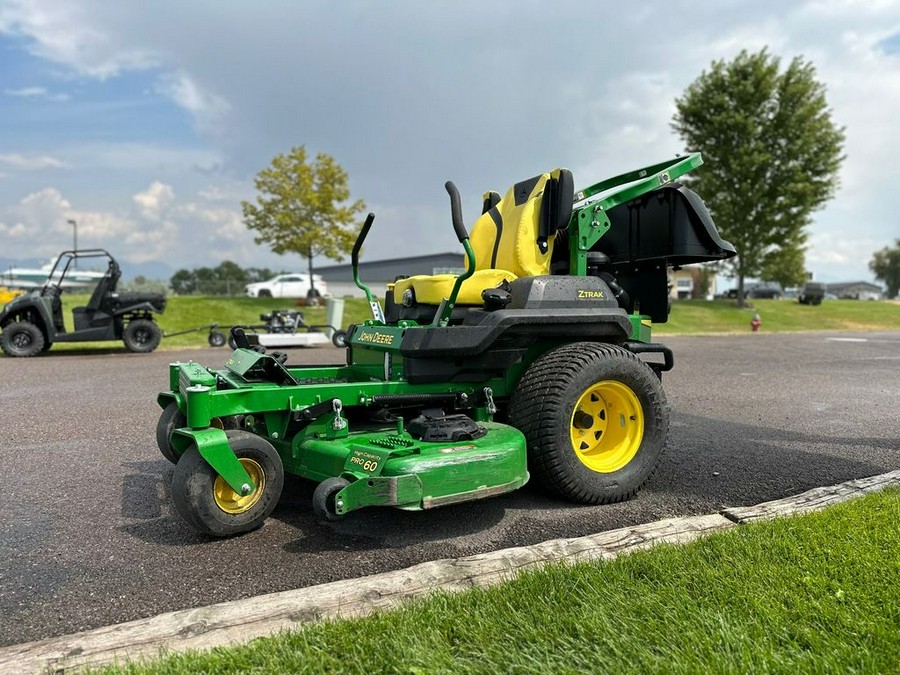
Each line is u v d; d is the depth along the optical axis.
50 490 4.54
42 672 2.20
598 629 2.31
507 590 2.65
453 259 57.41
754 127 30.34
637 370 4.38
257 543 3.56
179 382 4.62
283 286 39.06
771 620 2.37
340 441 3.86
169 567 3.26
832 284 118.00
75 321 14.39
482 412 4.51
